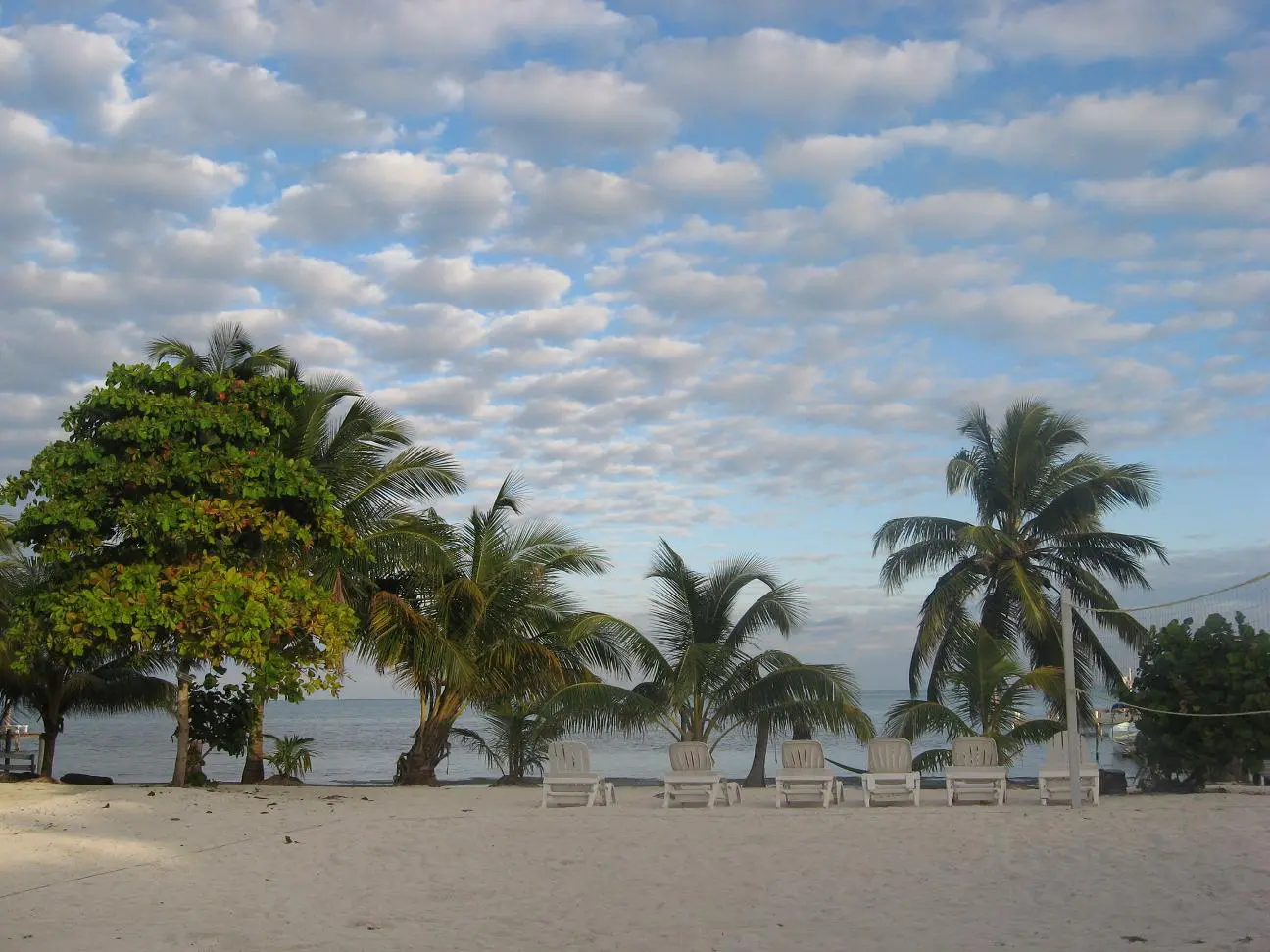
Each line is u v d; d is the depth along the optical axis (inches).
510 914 351.3
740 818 541.3
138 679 1031.6
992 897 355.6
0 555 885.2
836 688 816.3
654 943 309.9
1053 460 1127.6
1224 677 656.4
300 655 770.2
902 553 1107.9
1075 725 567.2
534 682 917.2
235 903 368.5
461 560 929.5
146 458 727.1
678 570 888.3
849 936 310.8
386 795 735.1
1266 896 335.6
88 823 542.0
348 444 894.4
